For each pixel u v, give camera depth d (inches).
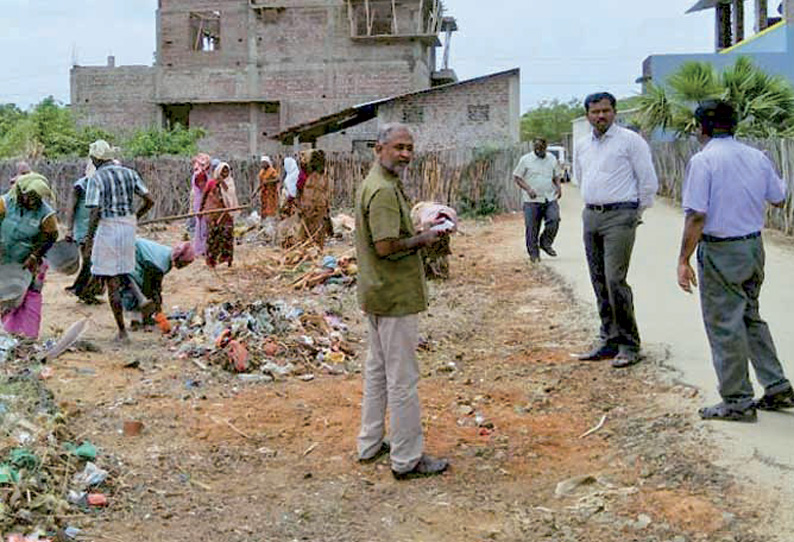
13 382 243.0
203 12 1510.8
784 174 627.5
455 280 478.3
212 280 490.9
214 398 259.6
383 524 175.6
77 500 179.8
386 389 207.3
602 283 282.8
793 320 332.2
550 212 519.8
